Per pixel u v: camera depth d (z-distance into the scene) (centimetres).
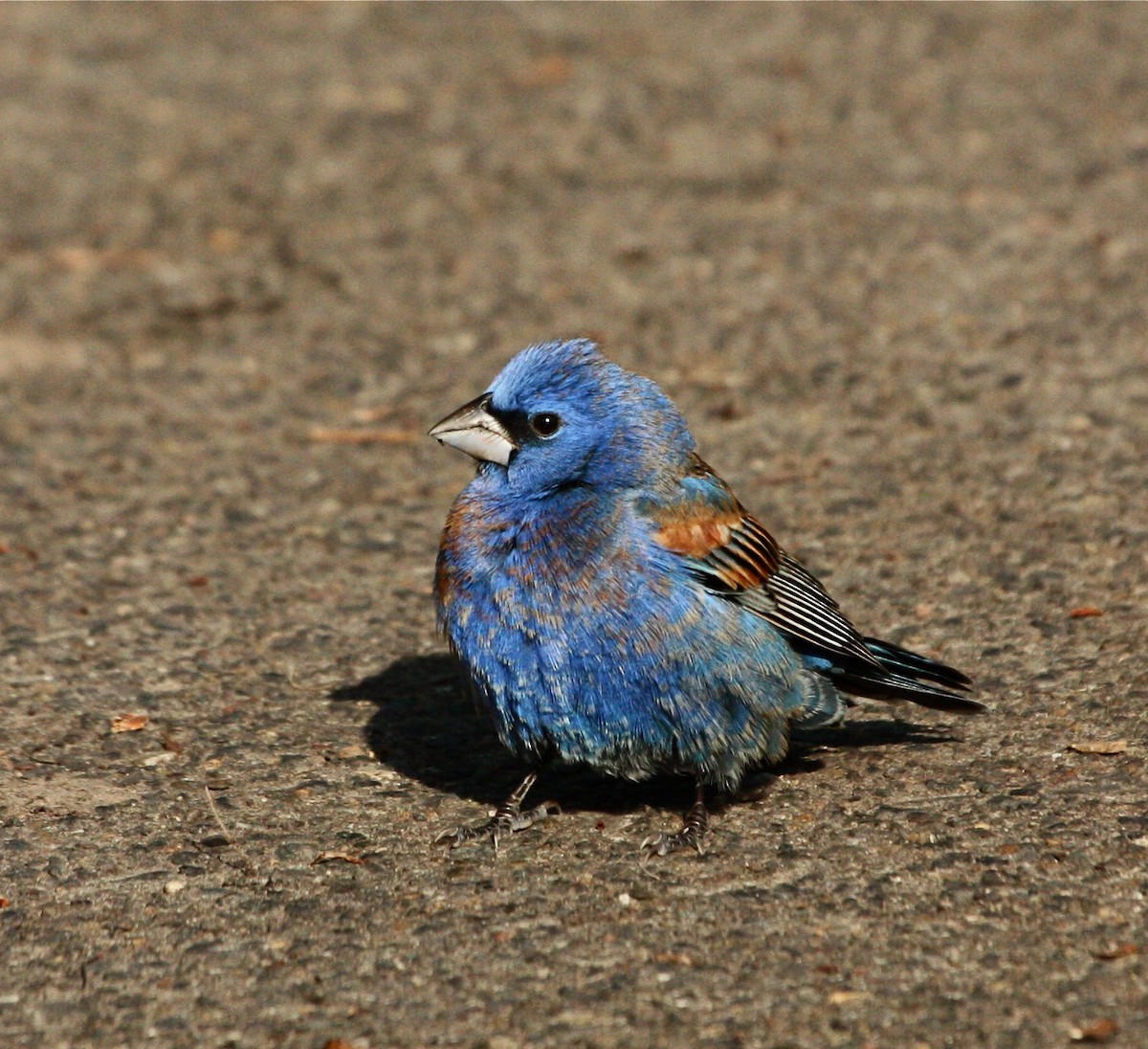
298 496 1477
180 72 2888
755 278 1955
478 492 926
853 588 1244
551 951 804
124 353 1838
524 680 902
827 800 952
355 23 3203
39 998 777
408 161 2416
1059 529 1312
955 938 798
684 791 988
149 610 1252
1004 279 1902
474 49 2991
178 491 1491
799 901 841
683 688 897
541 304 1914
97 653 1179
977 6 3231
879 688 1013
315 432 1623
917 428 1541
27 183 2358
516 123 2562
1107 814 907
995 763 980
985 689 1080
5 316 1923
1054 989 753
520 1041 730
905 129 2477
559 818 953
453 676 1151
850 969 777
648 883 868
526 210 2216
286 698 1116
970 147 2384
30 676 1141
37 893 871
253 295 1983
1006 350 1703
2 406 1698
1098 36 2966
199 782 998
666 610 887
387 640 1204
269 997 774
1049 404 1564
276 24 3216
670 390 1672
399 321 1894
